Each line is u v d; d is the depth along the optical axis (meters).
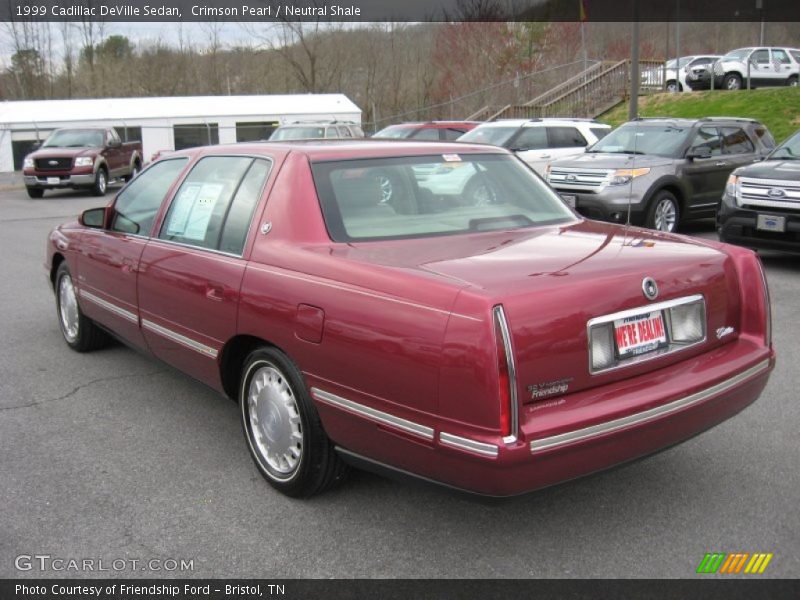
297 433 3.58
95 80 52.81
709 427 3.27
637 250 3.42
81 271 5.57
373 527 3.40
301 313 3.33
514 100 39.59
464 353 2.69
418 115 43.56
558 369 2.82
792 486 3.72
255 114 36.22
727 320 3.48
